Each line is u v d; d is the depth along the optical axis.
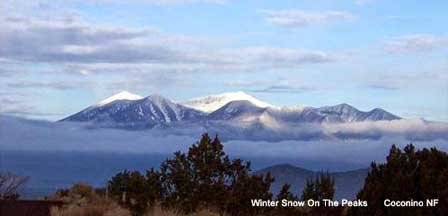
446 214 22.64
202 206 31.50
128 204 31.77
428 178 23.45
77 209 27.98
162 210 29.53
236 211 32.06
